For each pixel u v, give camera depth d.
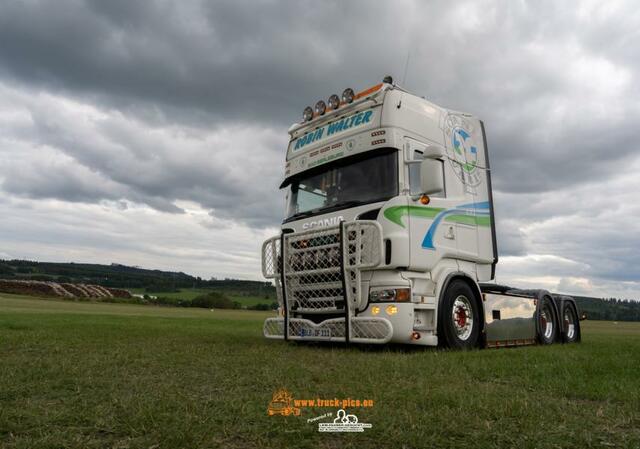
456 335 8.16
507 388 4.41
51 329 10.54
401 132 8.13
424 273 7.90
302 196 9.11
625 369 5.59
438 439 2.89
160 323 15.68
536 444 2.81
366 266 7.40
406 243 7.52
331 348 7.97
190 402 3.62
